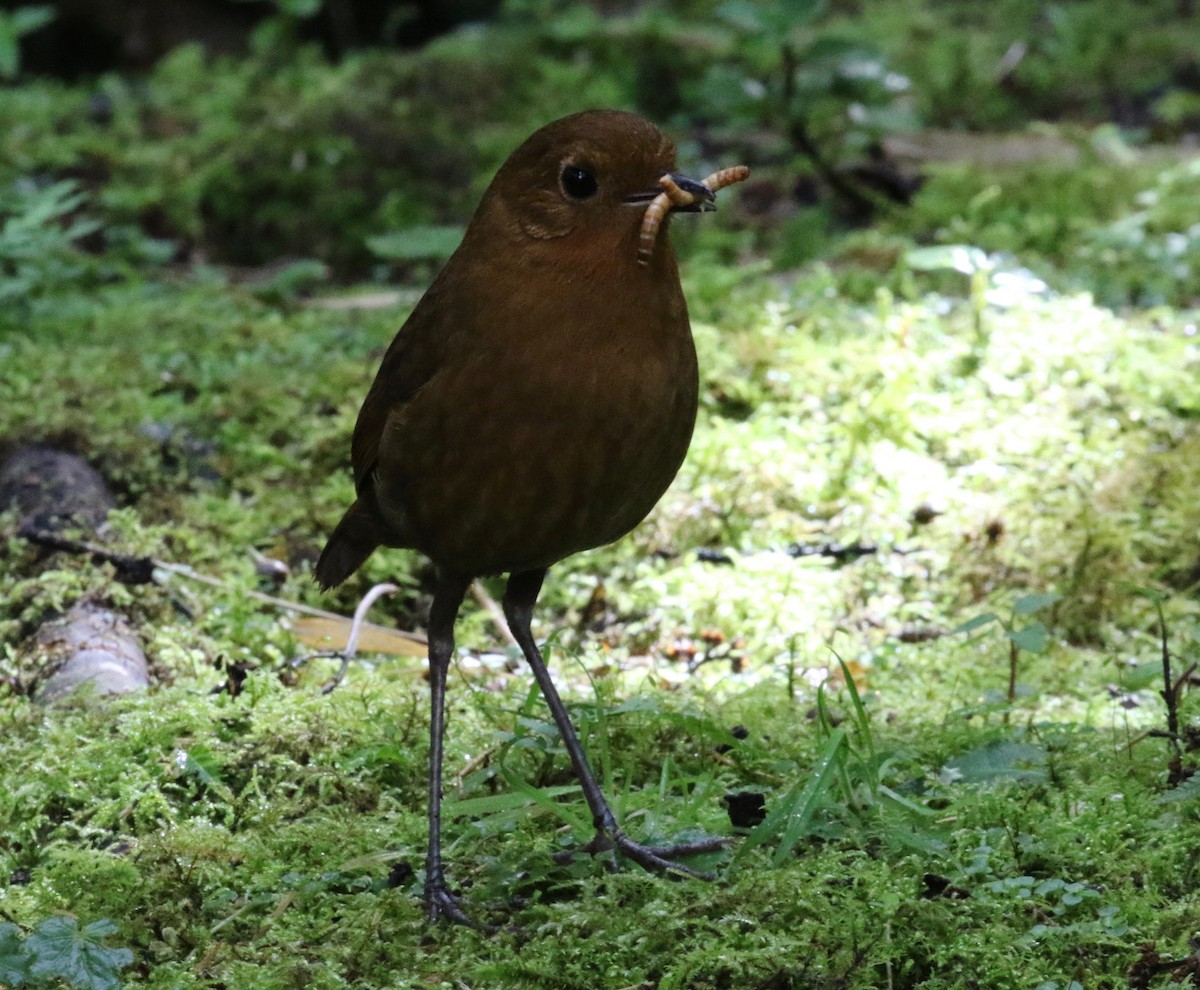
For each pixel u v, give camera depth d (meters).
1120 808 7.36
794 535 11.07
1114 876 6.89
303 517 11.24
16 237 14.65
